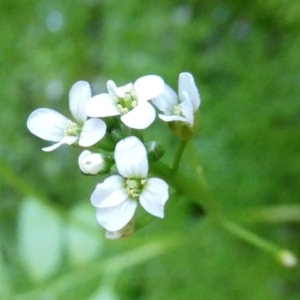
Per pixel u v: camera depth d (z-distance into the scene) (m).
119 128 0.06
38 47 0.12
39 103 0.12
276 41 0.11
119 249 0.11
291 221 0.10
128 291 0.11
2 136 0.12
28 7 0.12
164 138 0.11
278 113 0.10
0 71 0.12
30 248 0.10
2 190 0.12
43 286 0.10
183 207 0.11
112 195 0.06
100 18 0.12
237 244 0.11
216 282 0.11
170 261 0.11
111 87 0.06
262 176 0.10
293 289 0.10
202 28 0.11
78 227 0.09
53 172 0.12
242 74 0.11
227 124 0.11
